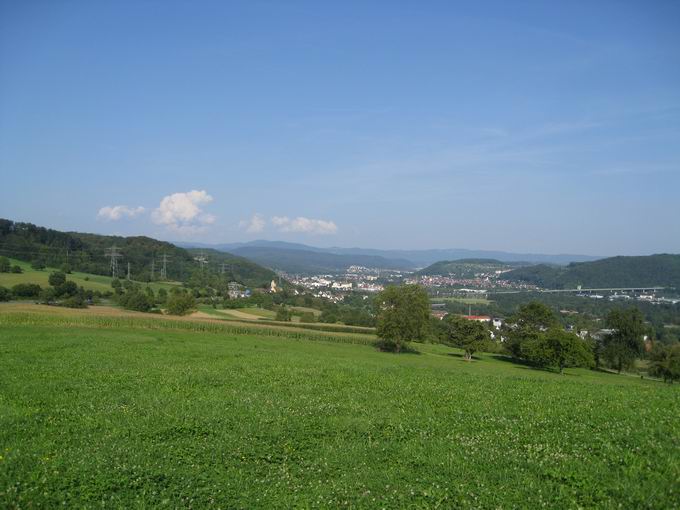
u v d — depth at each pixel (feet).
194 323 267.80
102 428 53.26
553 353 248.32
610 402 71.26
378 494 37.19
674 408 65.92
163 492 36.42
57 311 255.70
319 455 46.47
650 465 41.42
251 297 528.22
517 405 69.51
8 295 327.47
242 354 132.87
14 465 40.06
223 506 34.86
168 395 71.67
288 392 77.87
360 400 72.13
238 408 63.87
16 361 100.94
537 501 35.47
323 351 199.52
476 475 40.63
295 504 35.60
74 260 490.08
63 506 33.83
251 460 44.52
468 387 87.30
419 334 277.64
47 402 64.85
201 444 47.75
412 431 54.75
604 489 36.68
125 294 361.71
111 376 86.38
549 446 47.88
